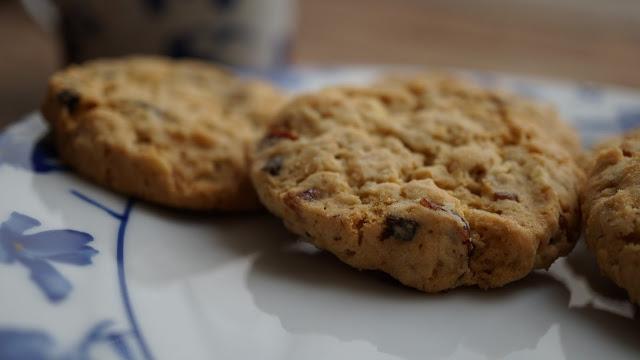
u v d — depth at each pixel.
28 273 0.19
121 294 0.19
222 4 0.30
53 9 0.30
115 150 0.22
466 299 0.20
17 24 0.39
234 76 0.27
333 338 0.19
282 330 0.19
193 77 0.26
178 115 0.23
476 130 0.23
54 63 0.35
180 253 0.21
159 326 0.18
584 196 0.21
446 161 0.22
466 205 0.21
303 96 0.23
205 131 0.23
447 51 0.40
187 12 0.30
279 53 0.32
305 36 0.41
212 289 0.20
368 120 0.23
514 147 0.22
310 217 0.20
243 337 0.19
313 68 0.30
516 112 0.24
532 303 0.20
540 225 0.20
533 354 0.19
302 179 0.21
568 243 0.21
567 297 0.20
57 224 0.20
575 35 0.43
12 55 0.35
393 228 0.20
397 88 0.24
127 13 0.29
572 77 0.37
